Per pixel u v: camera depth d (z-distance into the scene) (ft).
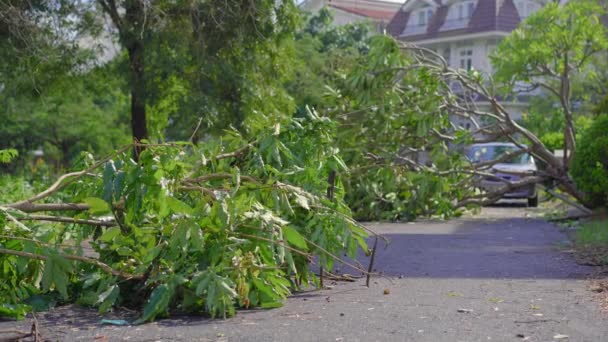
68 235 33.88
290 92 119.85
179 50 76.13
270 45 82.12
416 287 30.12
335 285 30.71
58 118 131.13
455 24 173.68
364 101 56.80
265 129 29.55
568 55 78.18
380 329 22.57
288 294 27.94
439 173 60.23
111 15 78.95
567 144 65.21
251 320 23.85
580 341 21.07
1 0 69.51
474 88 63.16
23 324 23.49
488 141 63.41
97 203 24.68
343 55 139.74
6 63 73.10
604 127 59.11
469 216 67.31
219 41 77.71
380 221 61.46
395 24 188.14
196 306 24.94
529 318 24.02
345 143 59.06
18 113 120.78
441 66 59.98
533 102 137.49
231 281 23.99
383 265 36.52
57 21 75.82
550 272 33.83
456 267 35.76
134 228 24.77
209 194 25.63
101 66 84.02
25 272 24.90
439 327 22.80
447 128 62.64
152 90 80.28
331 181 31.14
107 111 141.69
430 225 58.39
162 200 24.49
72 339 21.57
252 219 25.58
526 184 64.34
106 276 25.76
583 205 64.28
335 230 28.76
